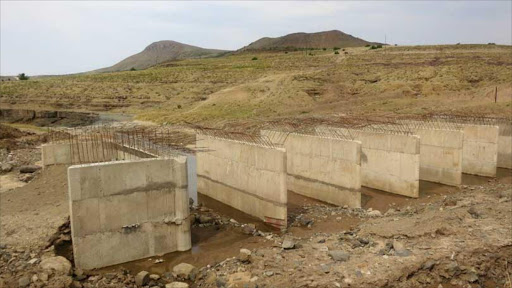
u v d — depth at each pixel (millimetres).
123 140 16000
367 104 45250
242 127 30234
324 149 16766
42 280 8961
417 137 16734
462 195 16656
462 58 65188
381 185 18328
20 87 70875
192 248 11812
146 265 10609
